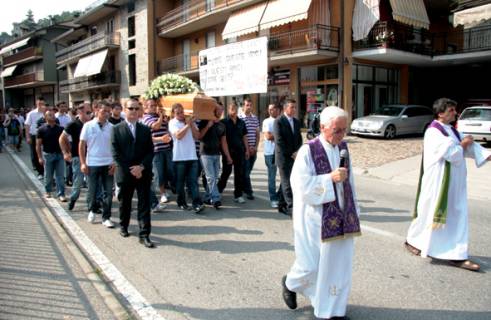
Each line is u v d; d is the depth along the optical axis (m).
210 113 7.50
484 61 21.81
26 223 6.84
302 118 22.55
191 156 7.42
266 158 7.93
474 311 3.82
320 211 3.46
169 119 8.10
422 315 3.75
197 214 7.41
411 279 4.53
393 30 20.06
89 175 6.84
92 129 6.76
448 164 4.90
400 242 5.78
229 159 8.09
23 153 18.11
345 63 20.12
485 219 7.05
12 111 18.95
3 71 61.69
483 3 12.49
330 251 3.43
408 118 19.14
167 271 4.78
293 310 3.83
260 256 5.27
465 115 16.00
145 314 3.76
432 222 4.93
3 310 3.85
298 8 19.88
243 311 3.81
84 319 3.69
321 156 3.50
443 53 21.44
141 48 33.31
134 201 8.52
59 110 10.65
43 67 49.97
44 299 4.08
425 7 22.55
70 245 5.68
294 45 21.98
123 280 4.52
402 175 11.29
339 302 3.48
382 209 7.73
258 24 21.91
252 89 9.72
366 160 13.32
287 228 6.50
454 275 4.64
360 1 19.78
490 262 5.04
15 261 5.11
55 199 8.70
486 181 10.13
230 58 10.18
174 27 29.84
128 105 5.75
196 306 3.92
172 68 31.52
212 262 5.07
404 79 23.12
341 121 3.44
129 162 5.75
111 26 37.72
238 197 8.34
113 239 6.02
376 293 4.19
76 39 47.56
